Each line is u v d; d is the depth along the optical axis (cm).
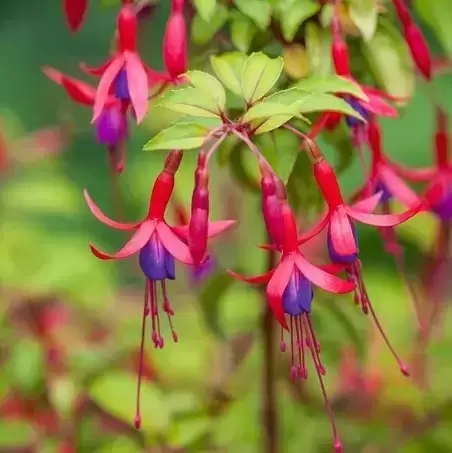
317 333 56
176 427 55
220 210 63
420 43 48
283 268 44
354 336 54
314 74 47
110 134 47
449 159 50
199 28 47
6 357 59
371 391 59
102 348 58
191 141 44
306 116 48
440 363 60
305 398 59
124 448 56
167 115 54
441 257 55
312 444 58
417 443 57
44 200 62
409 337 61
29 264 62
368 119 48
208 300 55
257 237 61
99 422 58
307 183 50
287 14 47
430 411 58
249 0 47
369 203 45
